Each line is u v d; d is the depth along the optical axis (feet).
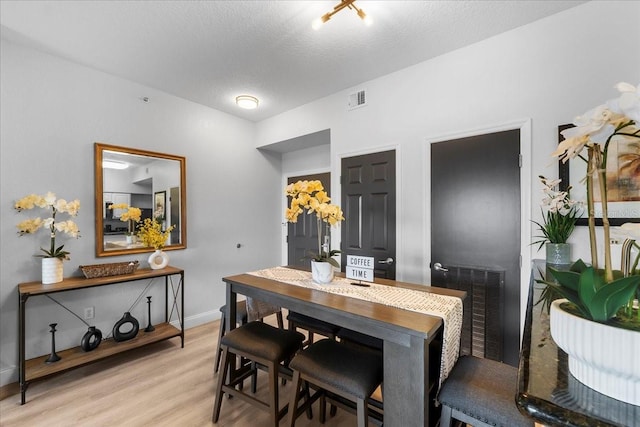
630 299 1.84
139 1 6.17
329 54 8.27
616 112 1.81
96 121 9.12
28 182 7.90
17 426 6.00
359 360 4.83
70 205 8.04
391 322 4.04
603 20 6.06
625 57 5.86
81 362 7.73
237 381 6.58
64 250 8.52
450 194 8.13
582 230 6.14
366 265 6.07
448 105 8.14
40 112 8.09
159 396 7.00
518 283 7.06
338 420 6.26
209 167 12.20
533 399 1.91
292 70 9.18
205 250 12.05
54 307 8.37
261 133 13.80
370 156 9.87
